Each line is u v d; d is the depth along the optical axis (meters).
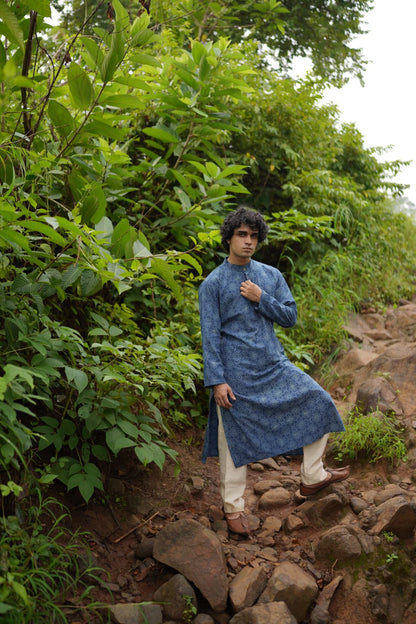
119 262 2.78
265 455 2.62
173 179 3.99
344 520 2.74
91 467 2.48
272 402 2.62
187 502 2.91
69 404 2.72
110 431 2.50
